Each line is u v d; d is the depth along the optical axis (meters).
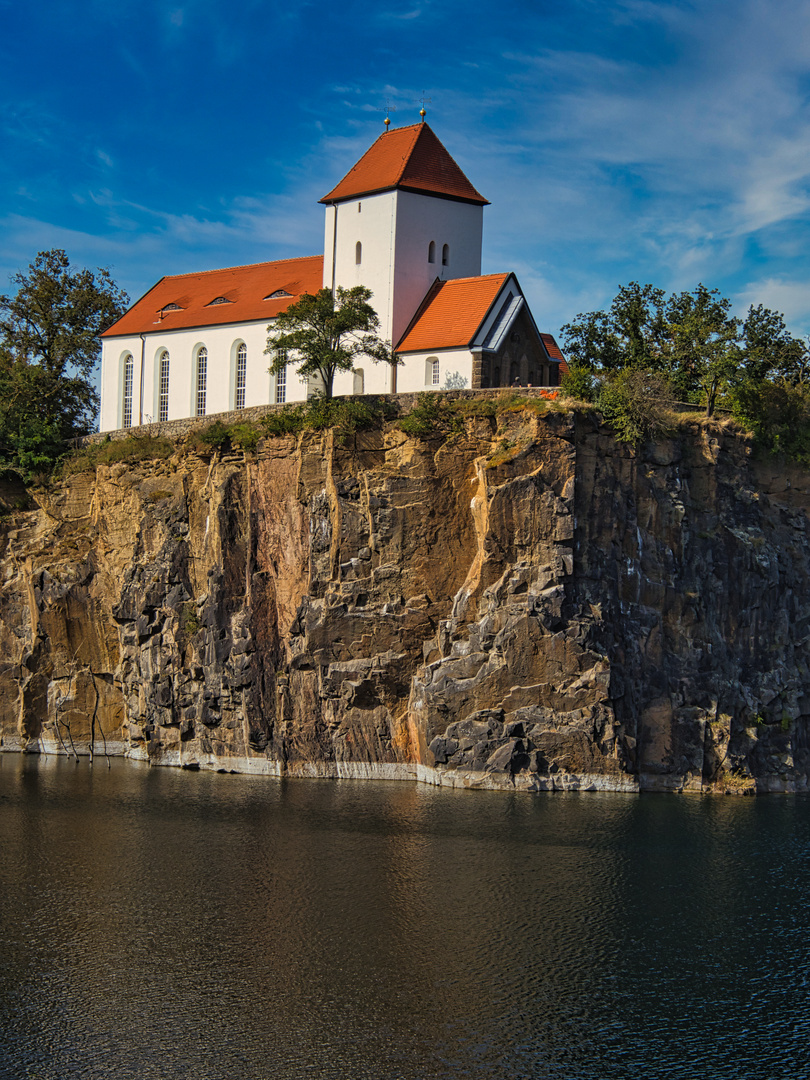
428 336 74.88
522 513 61.84
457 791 60.75
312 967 38.62
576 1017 35.47
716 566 66.06
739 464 68.81
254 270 90.00
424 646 64.62
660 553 64.50
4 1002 36.19
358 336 77.00
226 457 71.94
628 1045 33.97
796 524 70.31
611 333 80.06
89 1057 33.03
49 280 96.12
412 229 77.56
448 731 61.72
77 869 48.34
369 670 64.75
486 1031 34.62
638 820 55.38
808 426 71.75
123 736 76.31
